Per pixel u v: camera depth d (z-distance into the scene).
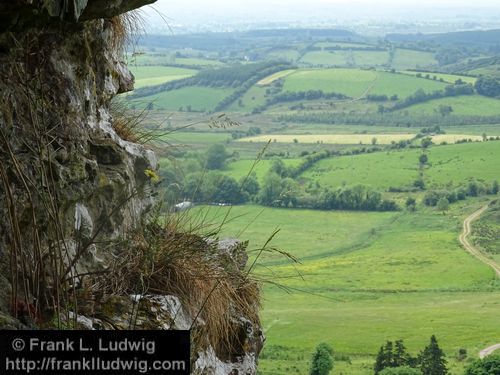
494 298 121.69
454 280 133.12
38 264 4.01
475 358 91.31
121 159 5.16
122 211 5.01
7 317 3.73
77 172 4.60
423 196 169.62
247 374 5.30
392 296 123.25
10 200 3.86
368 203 163.38
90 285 4.49
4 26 4.15
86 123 5.09
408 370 69.94
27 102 4.39
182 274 4.96
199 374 4.74
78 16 4.33
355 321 103.50
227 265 5.50
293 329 93.56
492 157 184.12
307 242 144.38
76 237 4.58
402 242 149.12
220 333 5.20
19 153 4.29
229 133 187.25
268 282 5.76
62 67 4.80
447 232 154.50
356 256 141.00
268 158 158.75
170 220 5.52
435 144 198.25
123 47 6.40
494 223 157.75
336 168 177.00
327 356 79.56
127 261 4.80
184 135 134.62
